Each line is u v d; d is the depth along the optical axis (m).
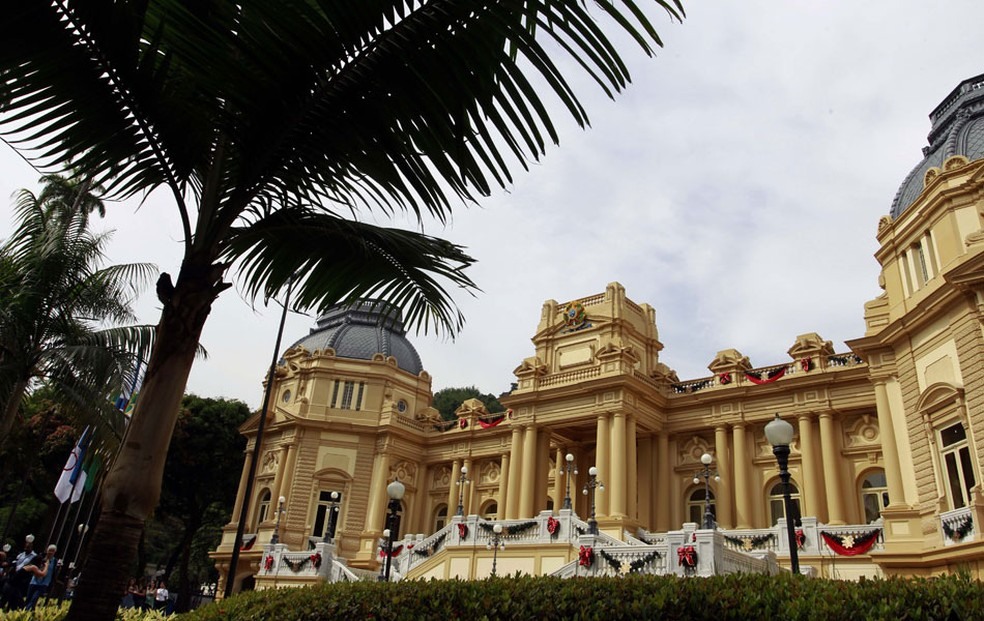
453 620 7.63
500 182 5.62
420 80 5.41
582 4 4.76
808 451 33.44
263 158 6.41
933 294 23.72
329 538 34.69
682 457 38.03
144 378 6.50
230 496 58.28
